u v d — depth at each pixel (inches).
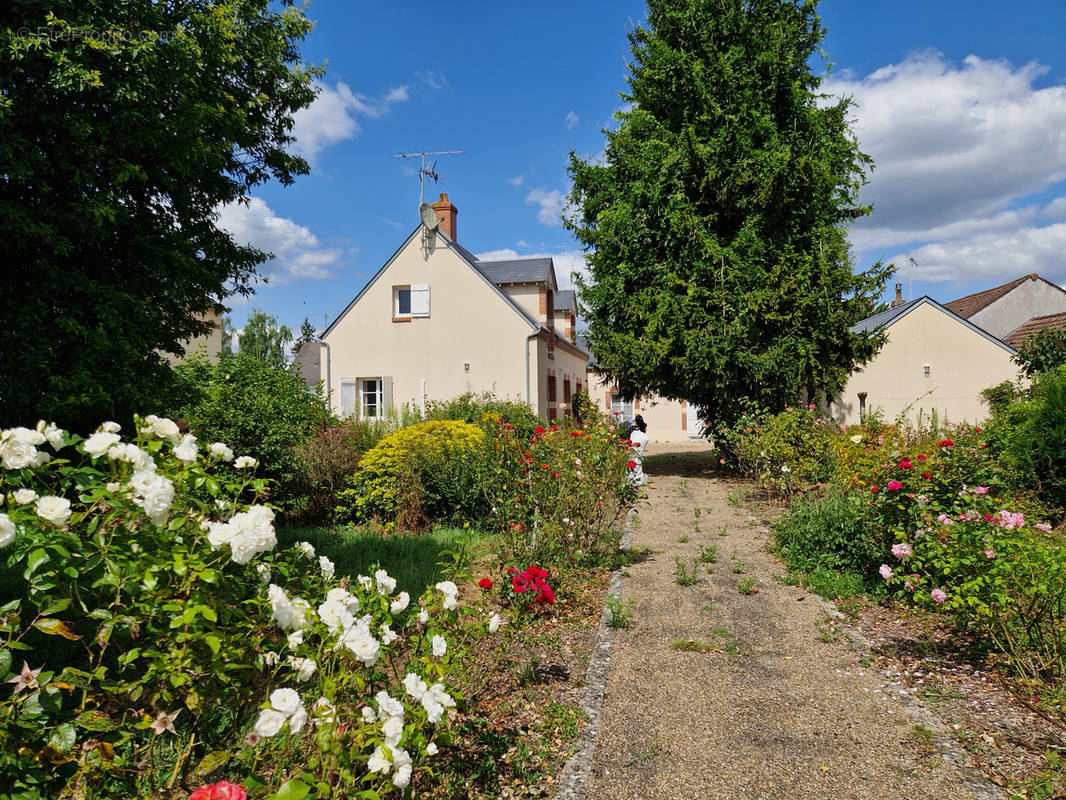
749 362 491.8
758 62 515.5
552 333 892.6
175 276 244.1
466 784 109.5
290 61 348.8
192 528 84.4
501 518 240.8
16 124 188.2
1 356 191.0
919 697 143.6
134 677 119.0
